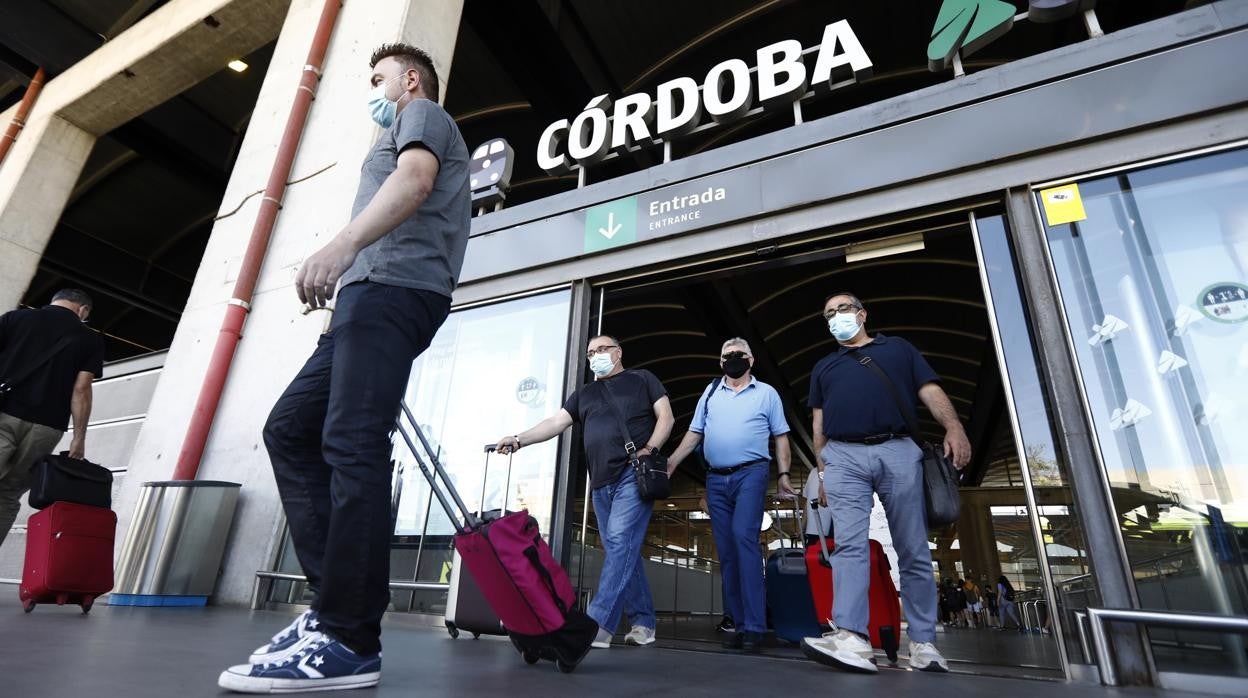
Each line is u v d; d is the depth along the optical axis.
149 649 2.17
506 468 4.51
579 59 10.98
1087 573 2.72
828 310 3.34
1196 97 3.13
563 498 4.22
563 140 5.87
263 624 3.40
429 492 4.71
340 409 1.67
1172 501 2.67
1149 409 2.82
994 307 3.33
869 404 3.00
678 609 10.17
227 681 1.43
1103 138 3.29
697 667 2.54
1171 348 2.89
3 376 3.65
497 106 12.95
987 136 3.53
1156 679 2.40
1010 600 15.38
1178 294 2.96
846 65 4.75
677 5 11.50
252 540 4.80
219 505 4.83
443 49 6.70
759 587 3.64
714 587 11.87
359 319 1.74
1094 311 3.06
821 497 5.01
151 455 5.62
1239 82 3.08
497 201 5.56
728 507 4.01
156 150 13.18
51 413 3.76
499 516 2.18
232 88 13.00
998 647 5.55
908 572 2.91
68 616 3.35
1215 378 2.77
